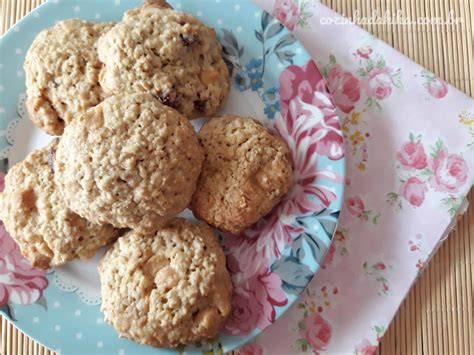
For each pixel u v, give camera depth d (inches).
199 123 7.8
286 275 7.3
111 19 7.9
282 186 7.1
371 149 8.0
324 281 7.8
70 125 6.9
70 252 7.2
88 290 7.6
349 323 7.7
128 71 7.0
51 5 7.9
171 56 7.0
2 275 7.5
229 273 7.4
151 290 6.9
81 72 7.3
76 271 7.6
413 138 7.9
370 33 8.3
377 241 7.8
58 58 7.3
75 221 7.1
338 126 7.4
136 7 7.9
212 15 7.8
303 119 7.5
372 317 7.7
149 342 7.0
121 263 7.1
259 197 7.1
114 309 7.0
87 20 7.9
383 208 7.9
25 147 7.9
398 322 7.8
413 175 7.9
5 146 7.8
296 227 7.3
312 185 7.4
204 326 6.9
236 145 7.2
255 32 7.7
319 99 7.5
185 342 7.0
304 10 8.2
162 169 6.6
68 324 7.4
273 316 7.2
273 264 7.3
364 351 7.6
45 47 7.4
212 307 7.0
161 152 6.6
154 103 6.8
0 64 7.8
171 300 6.8
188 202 7.0
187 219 7.6
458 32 8.3
